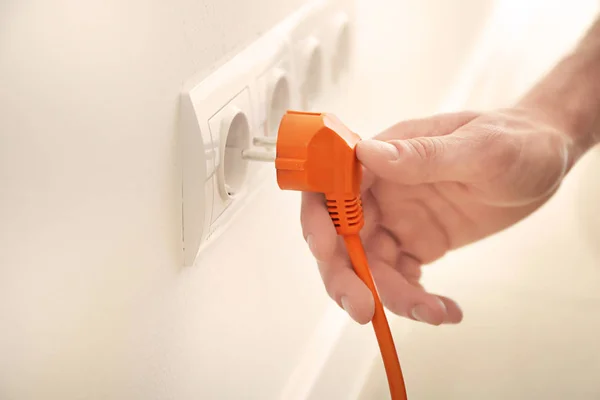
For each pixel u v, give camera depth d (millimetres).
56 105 239
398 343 583
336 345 592
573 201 727
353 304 387
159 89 303
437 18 873
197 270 373
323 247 382
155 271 329
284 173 360
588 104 507
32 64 225
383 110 726
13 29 216
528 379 542
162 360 350
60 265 256
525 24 1123
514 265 661
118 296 300
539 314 608
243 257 434
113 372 306
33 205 236
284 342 534
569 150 497
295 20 450
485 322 598
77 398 282
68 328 268
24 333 244
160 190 321
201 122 328
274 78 414
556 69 525
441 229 503
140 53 285
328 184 363
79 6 244
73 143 251
